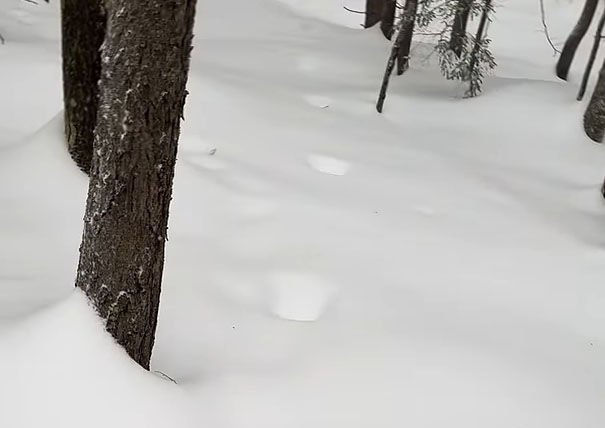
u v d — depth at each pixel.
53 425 2.08
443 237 4.52
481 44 8.78
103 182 2.17
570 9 16.36
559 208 5.62
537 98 8.18
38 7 9.27
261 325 3.09
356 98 7.93
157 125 2.09
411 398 2.64
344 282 3.63
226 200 4.41
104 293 2.27
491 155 6.89
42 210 3.84
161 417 2.17
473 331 3.28
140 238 2.22
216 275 3.50
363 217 4.59
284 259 3.80
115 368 2.22
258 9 12.12
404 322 3.26
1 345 2.25
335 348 2.92
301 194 4.75
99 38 3.87
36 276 3.18
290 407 2.48
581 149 7.16
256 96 6.96
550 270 4.27
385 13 10.70
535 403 2.71
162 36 1.98
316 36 10.74
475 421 2.57
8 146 4.68
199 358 2.78
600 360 3.23
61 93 5.80
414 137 7.07
